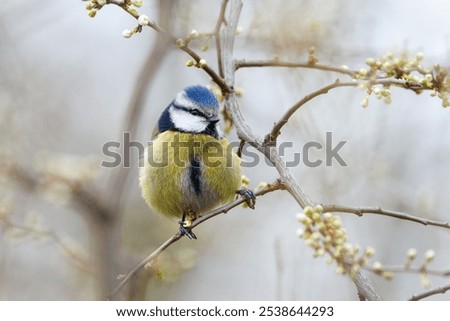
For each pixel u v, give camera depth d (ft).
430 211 32.24
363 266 16.94
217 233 41.55
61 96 43.70
